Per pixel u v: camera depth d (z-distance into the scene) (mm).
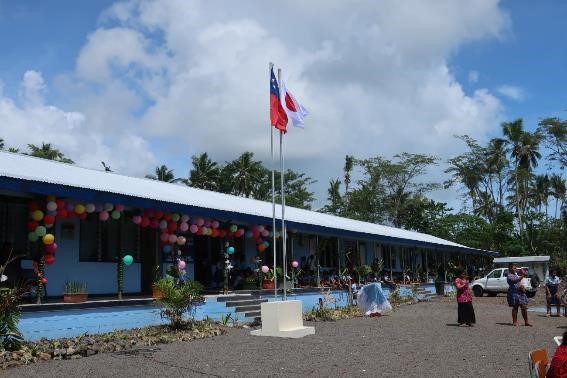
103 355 10133
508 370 9273
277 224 19984
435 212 59281
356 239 27156
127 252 16719
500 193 62594
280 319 13242
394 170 59438
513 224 57094
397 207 59562
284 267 14883
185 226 16719
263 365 9461
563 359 6090
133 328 13617
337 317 18219
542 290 37312
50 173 14227
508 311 21875
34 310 11633
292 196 58438
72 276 15047
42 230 12594
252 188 58812
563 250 57656
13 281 12953
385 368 9352
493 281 32281
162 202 15188
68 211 13234
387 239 28734
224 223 18938
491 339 13148
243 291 18750
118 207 14492
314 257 25406
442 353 10969
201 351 10750
